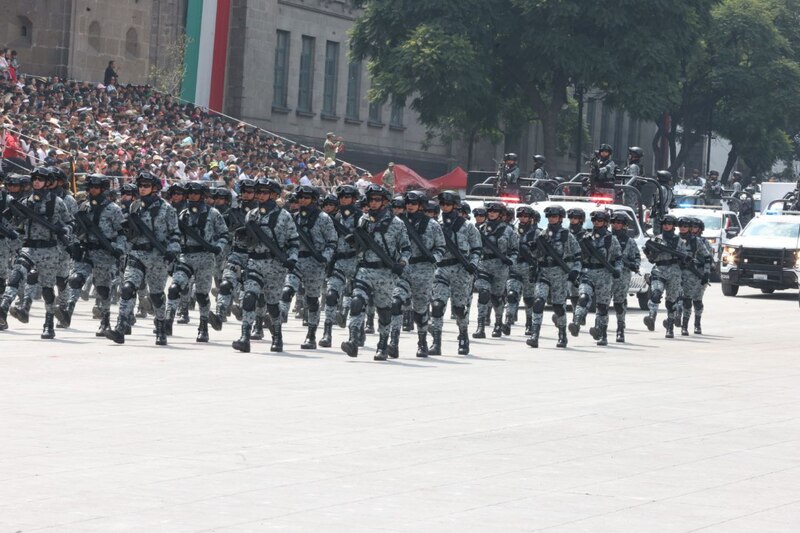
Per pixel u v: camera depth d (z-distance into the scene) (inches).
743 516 874.8
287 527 811.4
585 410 1344.7
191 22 4977.9
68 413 1201.4
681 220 2314.2
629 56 5103.3
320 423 1199.6
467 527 822.5
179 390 1368.1
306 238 1780.3
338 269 1797.5
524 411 1321.4
